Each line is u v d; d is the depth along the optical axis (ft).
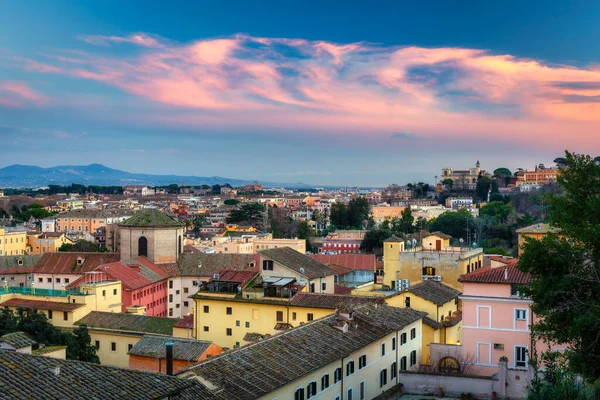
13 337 197.77
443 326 330.54
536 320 275.59
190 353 278.26
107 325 349.20
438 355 298.76
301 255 396.78
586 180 211.41
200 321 345.31
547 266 199.52
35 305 364.99
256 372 196.85
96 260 514.68
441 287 360.07
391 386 275.80
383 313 287.69
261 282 347.97
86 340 318.24
